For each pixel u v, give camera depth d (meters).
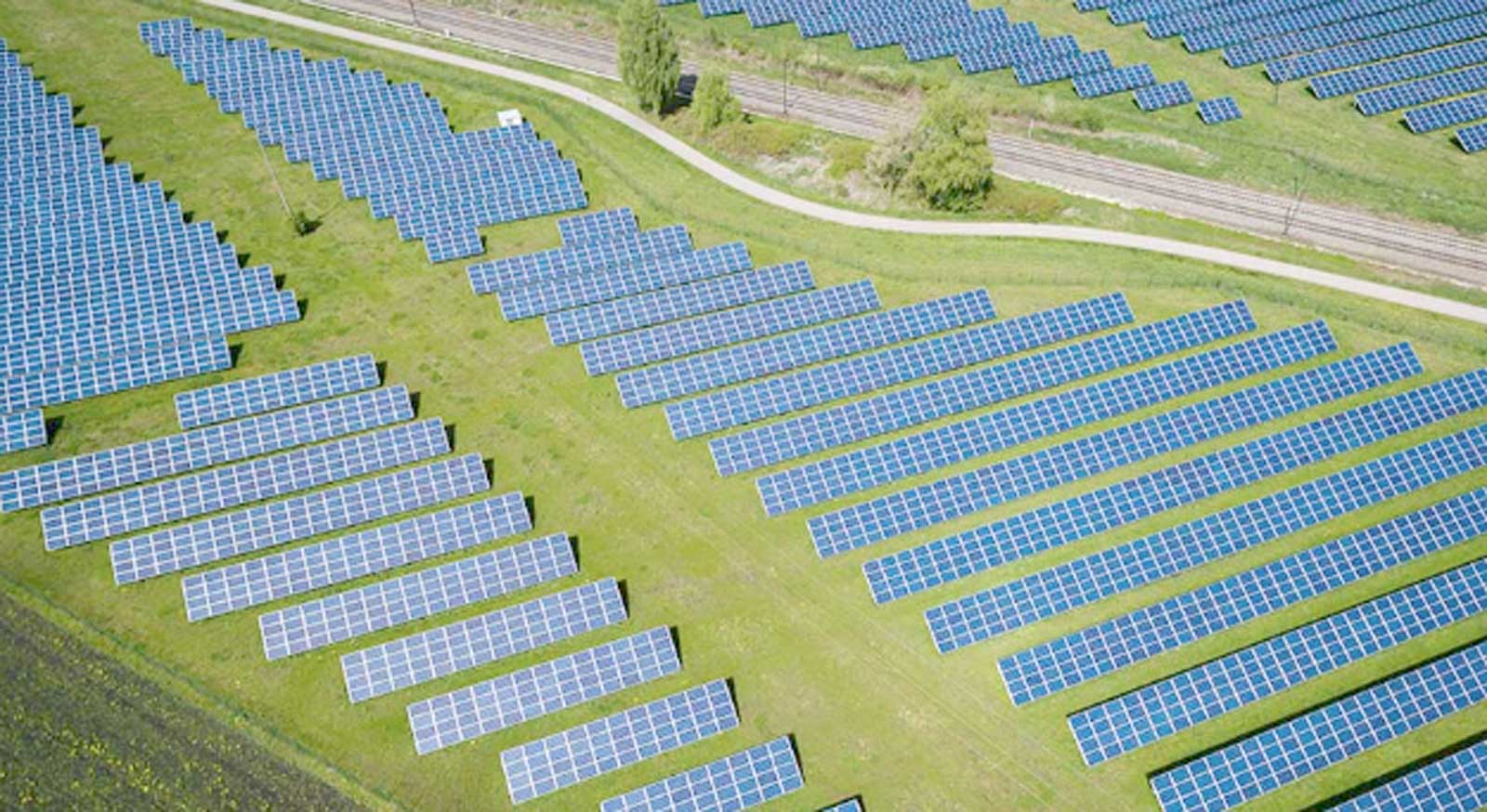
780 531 78.75
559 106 119.56
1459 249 107.81
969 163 103.75
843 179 109.62
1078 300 97.94
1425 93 130.50
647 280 97.12
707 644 72.12
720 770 64.88
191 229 99.00
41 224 98.69
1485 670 70.50
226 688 68.50
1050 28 143.38
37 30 126.44
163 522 76.50
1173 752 68.00
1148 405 88.25
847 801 65.00
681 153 113.75
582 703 68.75
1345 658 71.56
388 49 128.12
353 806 63.94
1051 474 82.31
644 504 80.06
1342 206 112.88
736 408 86.12
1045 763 67.44
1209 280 99.62
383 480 78.69
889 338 92.81
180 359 87.06
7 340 87.88
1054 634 73.50
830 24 138.75
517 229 103.31
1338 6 145.62
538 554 75.00
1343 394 89.62
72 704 67.31
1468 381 89.88
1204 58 138.62
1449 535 78.88
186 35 125.19
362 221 102.69
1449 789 64.81
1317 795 66.00
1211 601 73.94
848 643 72.62
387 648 69.25
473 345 91.06
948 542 76.75
